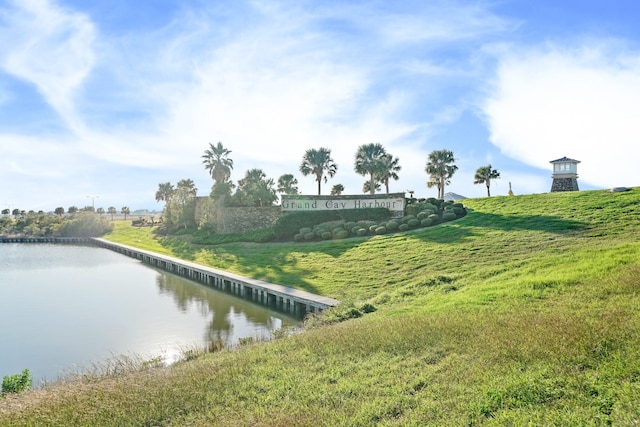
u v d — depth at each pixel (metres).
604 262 18.03
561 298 13.96
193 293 34.06
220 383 9.90
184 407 8.70
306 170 69.56
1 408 9.25
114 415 8.48
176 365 12.89
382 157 64.62
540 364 8.55
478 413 7.08
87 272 47.50
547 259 21.61
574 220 32.19
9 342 21.14
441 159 70.50
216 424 7.60
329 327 15.45
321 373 10.11
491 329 11.25
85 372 15.52
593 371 7.91
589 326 10.07
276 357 11.84
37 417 8.56
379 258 32.69
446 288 19.95
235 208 62.47
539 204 40.97
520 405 7.18
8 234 109.38
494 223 36.69
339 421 7.40
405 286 22.59
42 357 18.98
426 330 12.21
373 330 13.11
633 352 8.34
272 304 28.22
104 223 106.62
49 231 106.88
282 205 51.53
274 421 7.48
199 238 63.41
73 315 26.77
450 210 44.16
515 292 15.85
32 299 32.19
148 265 53.88
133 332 22.66
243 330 22.42
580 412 6.61
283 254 41.81
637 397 6.70
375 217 48.88
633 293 12.92
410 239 37.09
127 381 10.66
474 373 8.75
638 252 19.05
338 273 30.55
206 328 23.11
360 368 10.18
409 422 7.11
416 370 9.55
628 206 33.38
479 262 25.70
